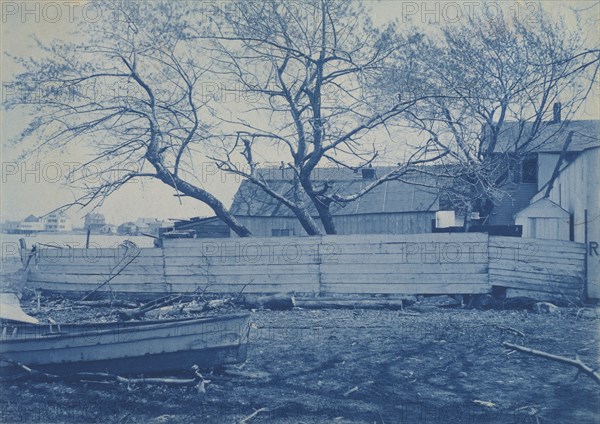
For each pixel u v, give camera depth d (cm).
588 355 1118
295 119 2008
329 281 1662
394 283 1633
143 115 1983
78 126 1953
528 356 1125
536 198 2464
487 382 1002
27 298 1822
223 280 1702
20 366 1040
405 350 1174
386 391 962
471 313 1510
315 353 1165
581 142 2670
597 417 855
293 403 908
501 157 2222
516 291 1573
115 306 1666
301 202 2047
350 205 2500
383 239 1639
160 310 1452
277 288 1680
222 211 2006
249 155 2016
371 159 1972
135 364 1037
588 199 1550
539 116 2156
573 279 1535
